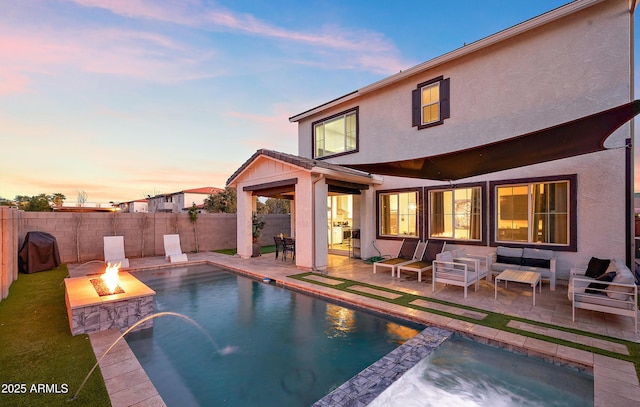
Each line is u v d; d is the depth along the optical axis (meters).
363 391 3.74
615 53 7.95
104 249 12.49
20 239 11.30
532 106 9.22
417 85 11.98
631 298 5.40
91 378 3.95
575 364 4.31
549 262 8.44
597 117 4.73
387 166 8.25
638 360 4.25
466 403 3.74
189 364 4.78
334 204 16.58
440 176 9.87
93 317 5.62
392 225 13.26
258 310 7.39
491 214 10.10
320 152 16.08
